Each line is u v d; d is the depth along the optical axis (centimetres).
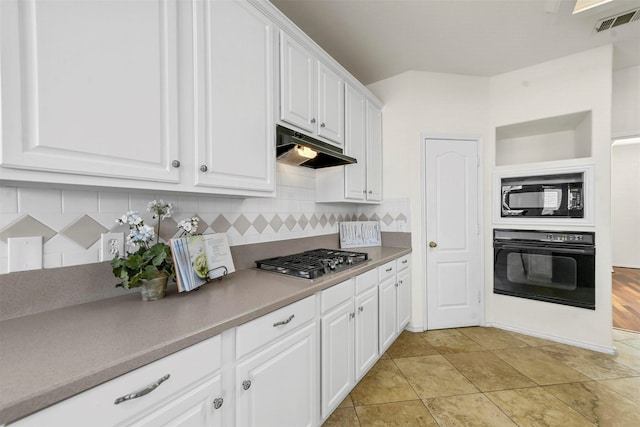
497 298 275
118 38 88
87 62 81
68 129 78
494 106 277
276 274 156
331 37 216
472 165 277
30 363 63
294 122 163
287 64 158
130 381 67
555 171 246
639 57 245
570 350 229
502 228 272
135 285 105
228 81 123
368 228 282
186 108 108
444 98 274
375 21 197
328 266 162
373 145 266
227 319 91
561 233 243
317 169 240
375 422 152
